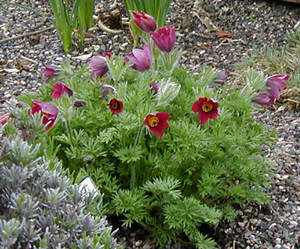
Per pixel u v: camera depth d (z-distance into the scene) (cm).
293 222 118
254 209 121
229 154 105
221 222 117
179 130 99
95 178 101
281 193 126
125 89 103
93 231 69
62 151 108
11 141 71
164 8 170
